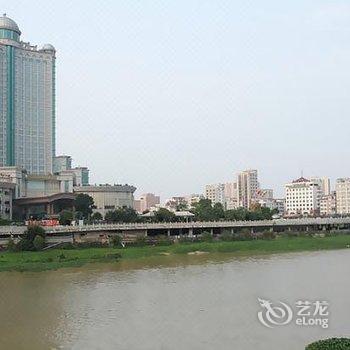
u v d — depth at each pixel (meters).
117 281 101.94
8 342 59.47
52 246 149.12
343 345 41.34
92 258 135.00
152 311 72.56
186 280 100.81
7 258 131.62
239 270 114.25
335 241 180.00
